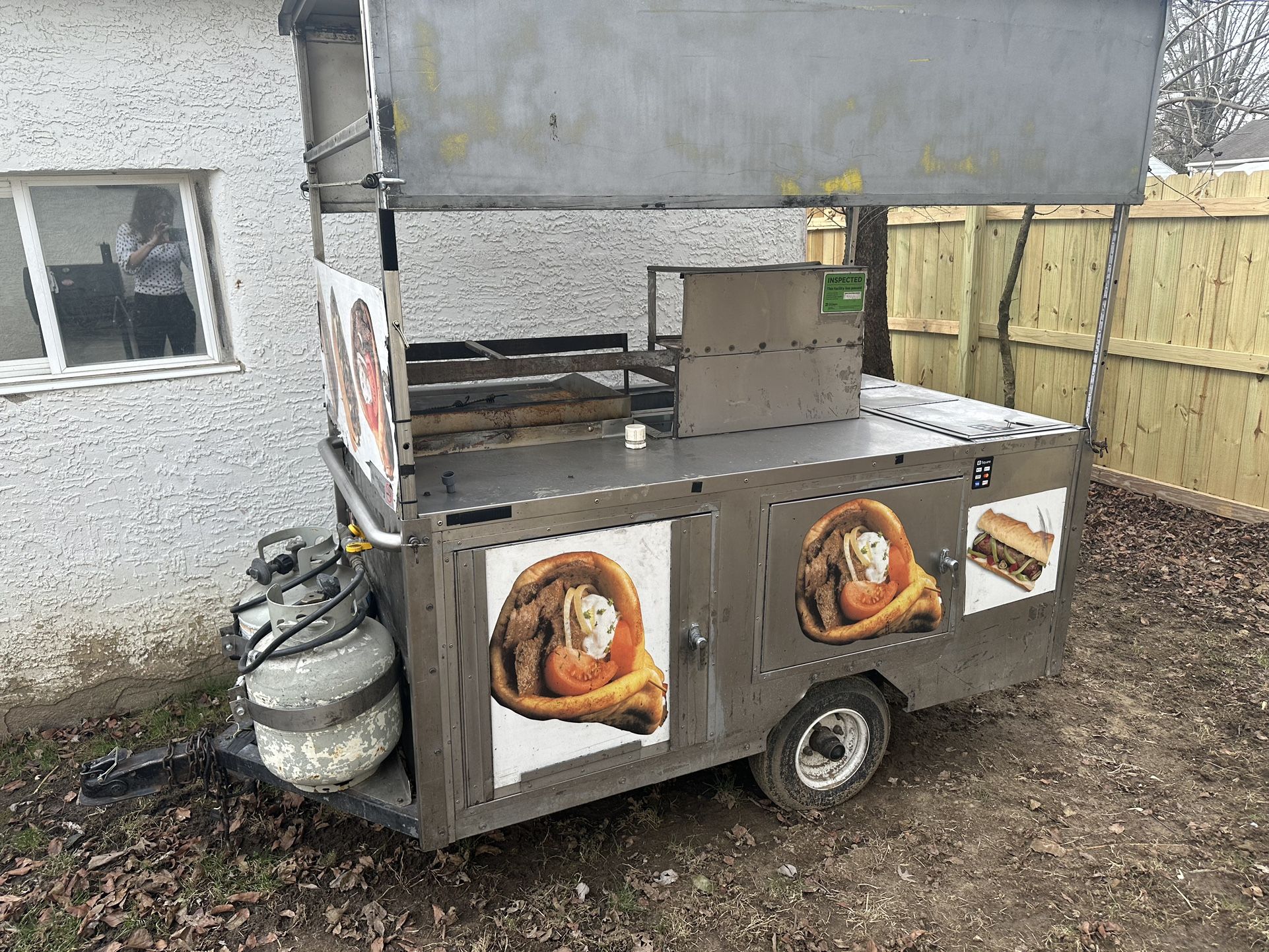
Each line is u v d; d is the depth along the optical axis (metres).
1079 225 6.11
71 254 3.41
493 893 2.67
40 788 3.23
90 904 2.64
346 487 2.61
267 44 3.43
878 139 2.40
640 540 2.43
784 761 2.94
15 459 3.30
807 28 2.24
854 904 2.65
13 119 3.10
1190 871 2.81
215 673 3.84
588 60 2.03
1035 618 3.26
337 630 2.42
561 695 2.41
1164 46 2.75
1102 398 6.24
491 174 1.99
